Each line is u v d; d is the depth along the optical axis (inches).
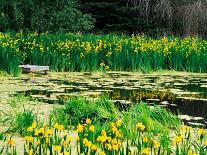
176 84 437.7
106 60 565.9
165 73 556.7
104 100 267.4
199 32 931.3
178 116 275.3
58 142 190.1
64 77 475.8
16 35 615.8
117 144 165.0
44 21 777.6
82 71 541.3
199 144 197.9
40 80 441.4
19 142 202.2
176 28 953.5
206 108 307.9
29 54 548.7
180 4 965.2
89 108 254.2
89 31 986.1
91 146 165.3
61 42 575.2
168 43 628.1
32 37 597.9
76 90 373.4
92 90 375.9
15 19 776.3
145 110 252.1
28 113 237.0
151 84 432.5
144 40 665.6
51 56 538.9
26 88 378.9
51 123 239.5
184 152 178.1
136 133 218.1
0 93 346.3
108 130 208.8
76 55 546.9
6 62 472.7
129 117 235.3
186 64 587.5
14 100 301.7
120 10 976.9
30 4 757.3
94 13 1008.9
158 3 936.9
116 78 479.8
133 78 484.1
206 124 255.0
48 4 767.1
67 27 797.2
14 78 450.9
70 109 259.0
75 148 194.4
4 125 234.8
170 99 344.2
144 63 560.7
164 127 234.1
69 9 789.9
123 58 565.3
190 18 921.5
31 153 163.0
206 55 587.5
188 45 625.9
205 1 937.5
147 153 165.3
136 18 964.0
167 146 195.8
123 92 370.9
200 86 426.3
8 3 757.3
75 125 241.3
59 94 348.2
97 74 517.7
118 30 991.6
